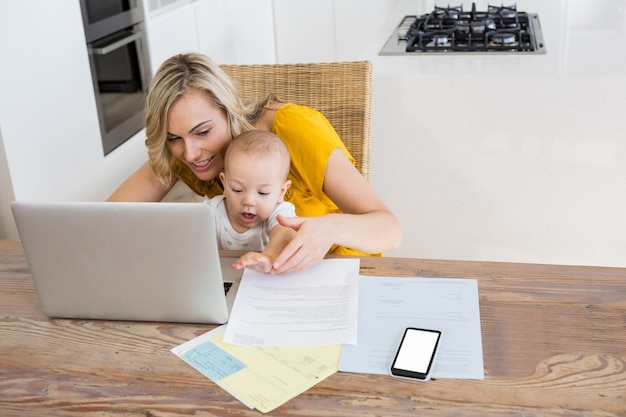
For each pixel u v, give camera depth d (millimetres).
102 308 1249
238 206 1508
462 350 1114
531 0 3424
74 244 1192
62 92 2330
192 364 1121
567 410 977
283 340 1165
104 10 2619
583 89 2406
